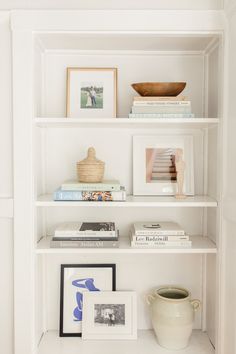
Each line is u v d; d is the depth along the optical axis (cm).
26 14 188
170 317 202
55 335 221
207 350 205
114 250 197
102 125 214
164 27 190
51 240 207
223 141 192
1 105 192
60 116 224
